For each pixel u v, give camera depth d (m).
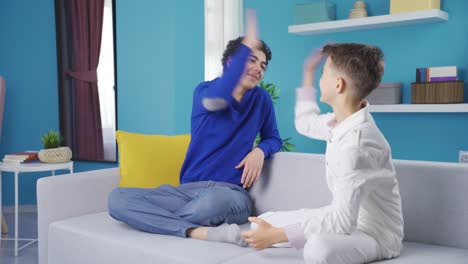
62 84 4.50
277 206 2.00
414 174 1.68
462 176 1.59
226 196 1.87
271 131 2.15
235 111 2.00
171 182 2.29
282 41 4.23
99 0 4.29
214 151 2.05
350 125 1.40
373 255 1.38
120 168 2.31
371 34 3.84
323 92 1.49
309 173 1.92
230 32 4.22
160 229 1.77
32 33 4.45
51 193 2.05
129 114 4.21
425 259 1.44
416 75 3.48
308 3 3.90
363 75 1.40
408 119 3.72
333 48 1.48
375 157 1.37
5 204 4.40
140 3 4.09
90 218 2.05
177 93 3.98
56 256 1.97
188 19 4.00
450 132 3.55
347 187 1.34
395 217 1.46
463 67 3.47
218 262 1.47
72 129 4.52
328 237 1.31
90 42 4.37
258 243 1.43
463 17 3.46
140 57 4.12
